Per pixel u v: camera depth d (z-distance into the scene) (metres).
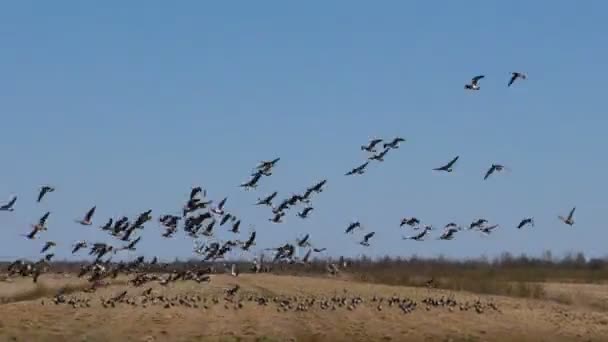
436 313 75.62
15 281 88.44
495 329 71.00
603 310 83.50
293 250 58.03
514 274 114.56
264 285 90.56
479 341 67.56
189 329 68.00
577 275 119.31
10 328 67.31
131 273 71.44
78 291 82.25
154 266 71.06
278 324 70.44
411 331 69.25
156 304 75.81
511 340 68.44
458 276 106.94
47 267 70.50
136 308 74.19
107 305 74.69
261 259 59.53
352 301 79.69
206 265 73.00
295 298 81.75
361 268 105.94
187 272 71.44
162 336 66.12
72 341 64.56
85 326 68.25
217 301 78.31
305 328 69.50
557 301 88.38
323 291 87.31
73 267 83.44
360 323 71.25
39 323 68.75
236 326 69.38
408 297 83.50
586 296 91.62
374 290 89.19
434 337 68.00
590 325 74.44
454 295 86.62
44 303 75.38
